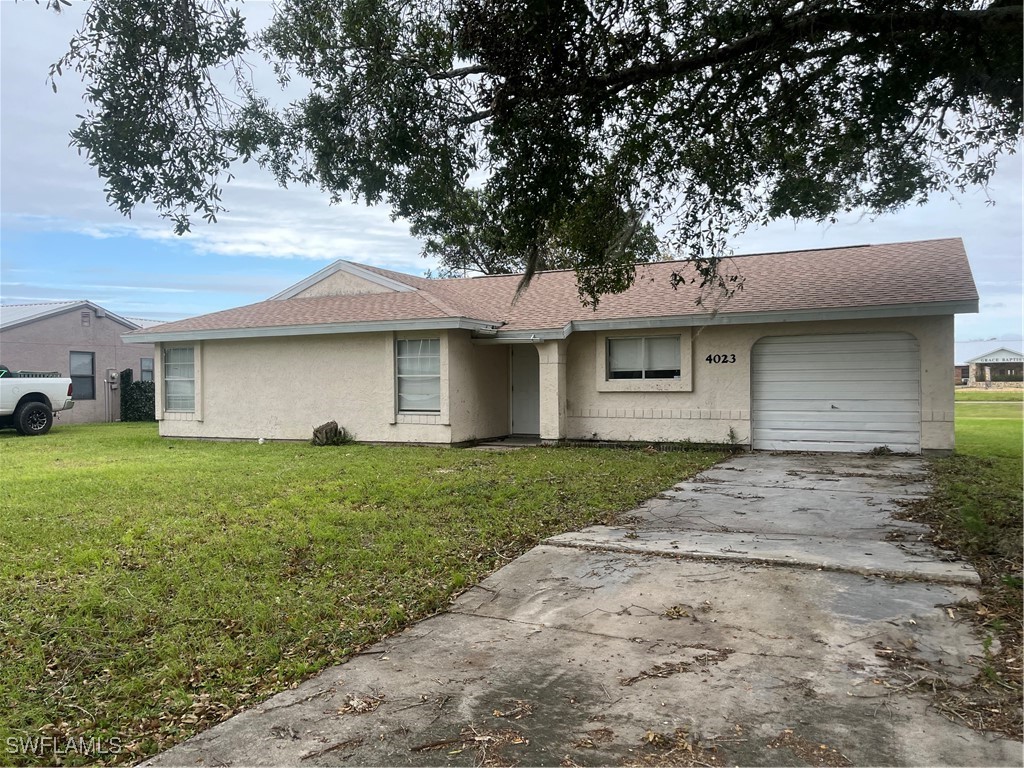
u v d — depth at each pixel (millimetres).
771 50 6906
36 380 18266
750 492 8500
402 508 7742
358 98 7176
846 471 10094
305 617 4477
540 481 9414
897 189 9281
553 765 2811
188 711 3375
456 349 14297
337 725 3184
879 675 3518
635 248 10023
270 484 9398
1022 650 3689
